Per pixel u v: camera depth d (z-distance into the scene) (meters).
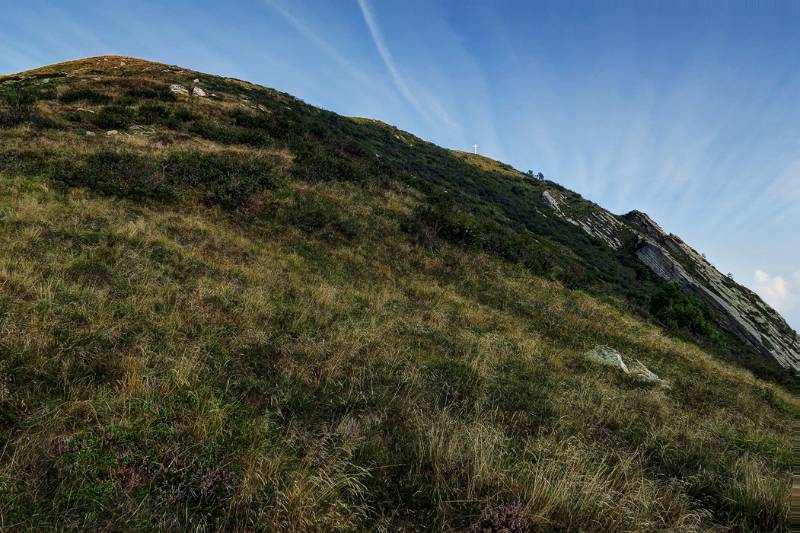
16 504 2.58
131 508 2.75
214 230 11.64
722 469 5.10
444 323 10.02
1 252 7.10
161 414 3.79
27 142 15.31
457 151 94.62
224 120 26.80
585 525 3.31
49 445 3.17
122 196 12.27
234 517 2.95
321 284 10.20
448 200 25.31
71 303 5.84
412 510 3.39
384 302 10.28
